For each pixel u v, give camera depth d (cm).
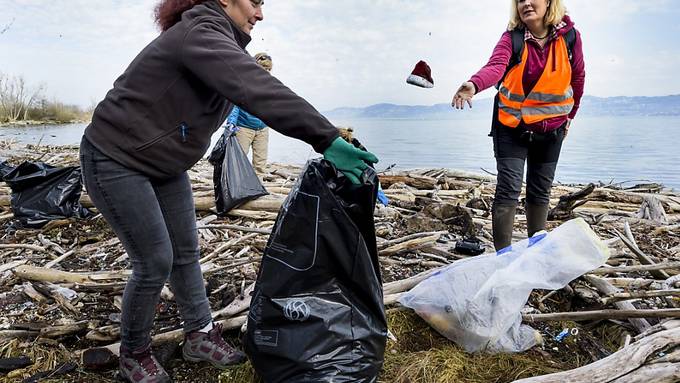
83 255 451
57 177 546
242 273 387
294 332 228
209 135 230
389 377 263
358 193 229
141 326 245
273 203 577
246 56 202
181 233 255
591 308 329
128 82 211
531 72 340
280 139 2234
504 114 353
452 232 528
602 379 229
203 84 213
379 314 240
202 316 272
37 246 462
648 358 231
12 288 367
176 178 250
